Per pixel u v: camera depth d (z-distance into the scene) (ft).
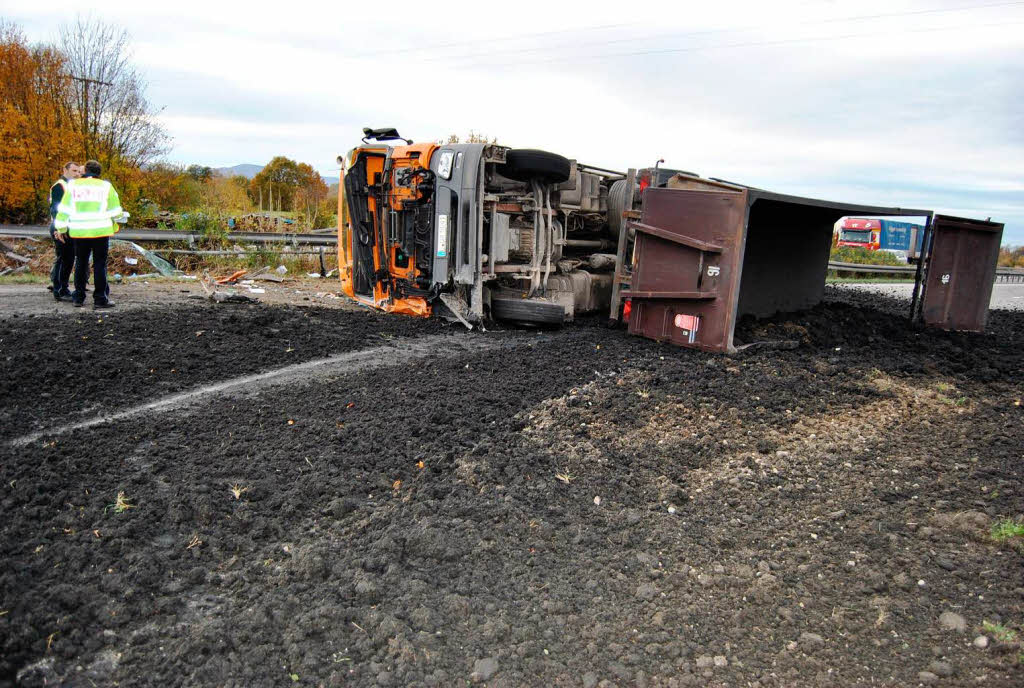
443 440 15.29
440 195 30.17
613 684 8.55
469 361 22.56
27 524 11.16
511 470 13.93
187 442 14.89
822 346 25.44
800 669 8.77
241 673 8.48
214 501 12.21
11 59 54.44
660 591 10.49
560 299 30.99
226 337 24.68
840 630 9.50
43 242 45.78
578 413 17.07
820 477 13.80
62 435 14.97
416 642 9.18
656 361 22.27
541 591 10.44
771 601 10.18
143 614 9.45
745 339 25.21
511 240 30.25
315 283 46.06
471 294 29.68
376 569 10.66
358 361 22.97
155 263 45.03
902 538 11.59
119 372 19.57
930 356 24.34
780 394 18.38
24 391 17.54
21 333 22.26
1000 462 14.15
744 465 14.39
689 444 15.33
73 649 8.70
